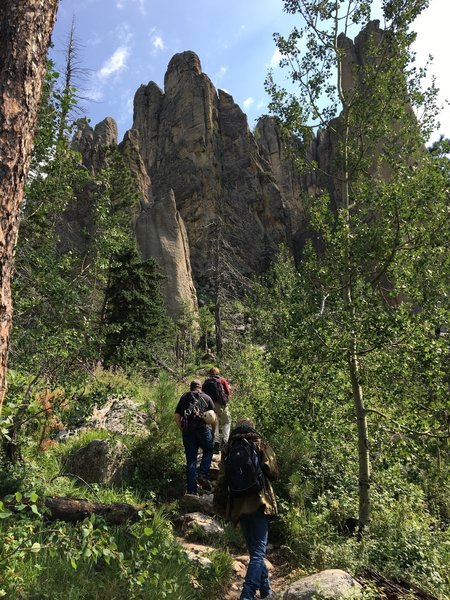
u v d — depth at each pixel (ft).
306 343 17.88
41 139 19.92
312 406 19.61
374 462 20.15
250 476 13.17
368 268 20.48
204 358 84.99
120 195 111.55
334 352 17.60
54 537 12.75
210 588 13.58
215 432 26.32
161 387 26.20
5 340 8.00
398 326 17.03
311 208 22.49
